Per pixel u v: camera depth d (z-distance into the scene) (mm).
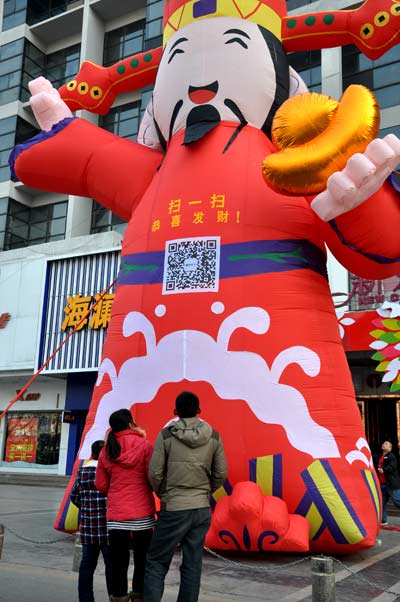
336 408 6867
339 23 8406
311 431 6641
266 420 6699
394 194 6844
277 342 6930
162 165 8367
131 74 9570
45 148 8828
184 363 7105
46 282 22469
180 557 6805
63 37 30891
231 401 6812
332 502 6363
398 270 7586
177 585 5594
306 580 5895
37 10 31234
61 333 21703
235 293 7160
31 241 29000
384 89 20047
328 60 20984
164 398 7105
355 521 6352
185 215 7652
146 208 8141
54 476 21641
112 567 4438
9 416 24297
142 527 4402
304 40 8648
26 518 10641
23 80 29922
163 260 7641
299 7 21672
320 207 6219
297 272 7250
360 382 16406
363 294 15250
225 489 6660
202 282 7316
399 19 7949
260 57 8203
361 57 20750
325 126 6559
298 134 6582
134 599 4508
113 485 4500
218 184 7652
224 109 8086
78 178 8953
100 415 7543
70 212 26703
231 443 6695
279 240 7352
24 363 22406
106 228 26984
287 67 8656
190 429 4344
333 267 15828
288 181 6414
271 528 6195
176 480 4250
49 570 6188
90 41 28422
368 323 14305
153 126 9508
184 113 8242
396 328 13789
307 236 7492
